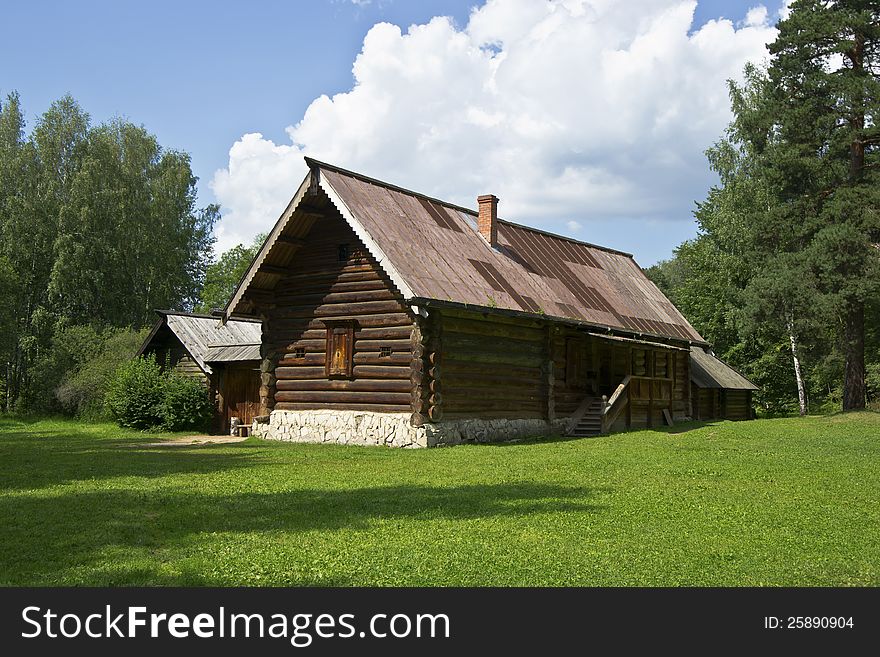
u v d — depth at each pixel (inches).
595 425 952.9
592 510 378.9
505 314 804.6
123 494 426.3
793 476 515.2
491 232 967.0
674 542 312.0
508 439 841.5
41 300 1823.3
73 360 1535.4
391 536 317.7
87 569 268.4
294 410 868.6
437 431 748.6
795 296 1154.0
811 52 1197.7
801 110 1157.7
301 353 871.7
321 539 312.3
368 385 804.0
